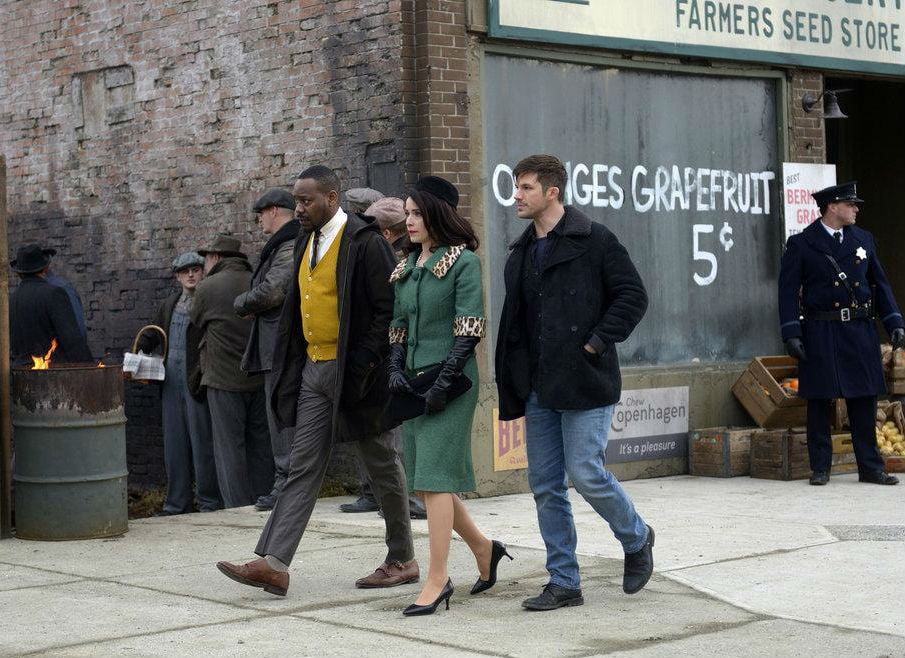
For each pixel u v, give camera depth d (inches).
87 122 674.2
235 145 597.6
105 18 661.3
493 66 535.8
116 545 424.8
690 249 603.5
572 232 319.6
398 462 355.6
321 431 344.5
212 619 316.2
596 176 569.0
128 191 655.8
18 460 437.7
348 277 340.2
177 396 587.8
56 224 695.1
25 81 706.8
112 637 298.2
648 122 588.7
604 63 567.5
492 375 532.4
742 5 612.1
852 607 323.3
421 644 289.4
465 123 522.3
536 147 549.0
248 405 555.8
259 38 581.9
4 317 438.3
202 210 617.3
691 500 511.2
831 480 565.9
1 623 313.1
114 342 669.3
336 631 302.8
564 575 326.0
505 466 532.4
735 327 619.8
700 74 606.2
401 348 329.4
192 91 617.6
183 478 591.8
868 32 661.3
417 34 518.3
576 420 319.0
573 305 317.4
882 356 595.8
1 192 437.7
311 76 557.9
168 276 637.9
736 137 621.6
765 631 299.3
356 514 489.1
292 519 340.8
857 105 816.9
